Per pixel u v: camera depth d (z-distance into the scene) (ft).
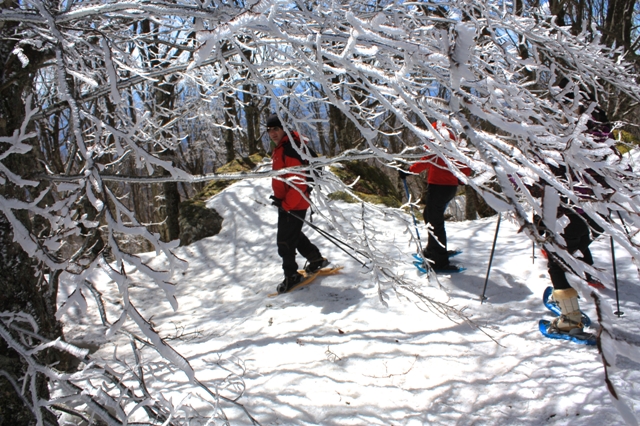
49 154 15.92
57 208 3.79
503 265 13.71
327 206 6.93
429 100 4.03
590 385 7.67
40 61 6.30
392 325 11.10
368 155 5.56
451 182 12.92
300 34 4.77
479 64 5.29
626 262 12.72
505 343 9.60
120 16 5.51
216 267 19.08
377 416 7.91
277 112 4.98
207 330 13.20
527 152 4.25
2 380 5.83
